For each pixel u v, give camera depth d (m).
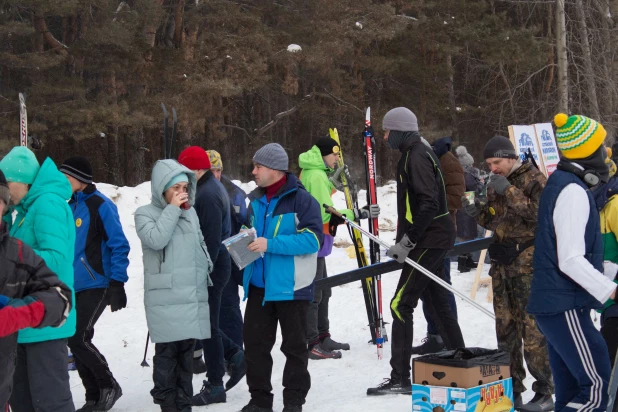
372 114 24.66
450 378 4.27
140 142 24.53
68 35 23.70
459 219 11.21
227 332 6.40
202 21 22.11
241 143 30.09
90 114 19.17
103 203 5.40
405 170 5.48
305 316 5.09
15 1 18.47
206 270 5.15
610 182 4.23
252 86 21.36
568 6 28.25
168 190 4.99
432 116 26.47
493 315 5.08
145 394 6.04
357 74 25.97
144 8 20.20
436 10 25.78
